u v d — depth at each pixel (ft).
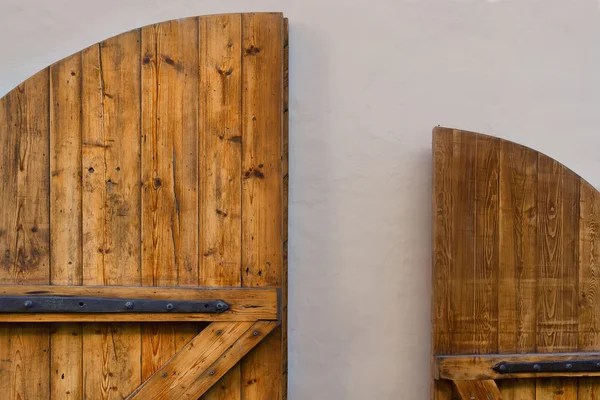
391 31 4.30
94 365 3.63
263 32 3.68
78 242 3.61
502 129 4.38
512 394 4.00
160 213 3.65
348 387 4.26
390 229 4.30
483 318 3.97
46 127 3.60
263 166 3.68
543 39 4.41
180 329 3.67
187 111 3.67
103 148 3.63
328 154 4.25
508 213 4.01
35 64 4.12
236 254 3.67
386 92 4.29
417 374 4.29
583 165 4.44
